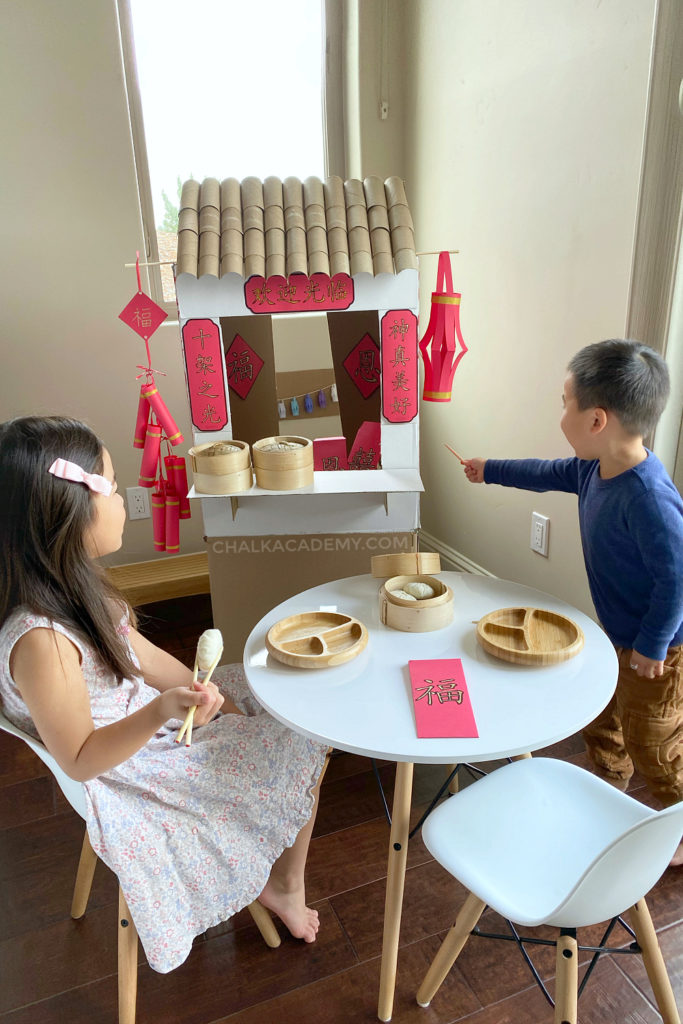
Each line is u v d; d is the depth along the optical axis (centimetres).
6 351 228
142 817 102
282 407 256
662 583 119
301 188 159
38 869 150
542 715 102
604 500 128
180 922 101
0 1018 120
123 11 213
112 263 231
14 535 97
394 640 123
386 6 229
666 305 152
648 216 148
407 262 147
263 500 162
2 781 177
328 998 122
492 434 223
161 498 172
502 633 123
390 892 112
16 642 95
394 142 246
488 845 99
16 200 217
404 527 165
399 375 157
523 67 183
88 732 96
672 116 140
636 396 119
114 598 114
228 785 108
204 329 152
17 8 202
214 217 151
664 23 136
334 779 173
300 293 150
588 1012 117
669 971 122
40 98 211
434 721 101
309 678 113
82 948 132
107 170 222
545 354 192
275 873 125
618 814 103
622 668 136
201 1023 118
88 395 240
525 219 192
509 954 128
